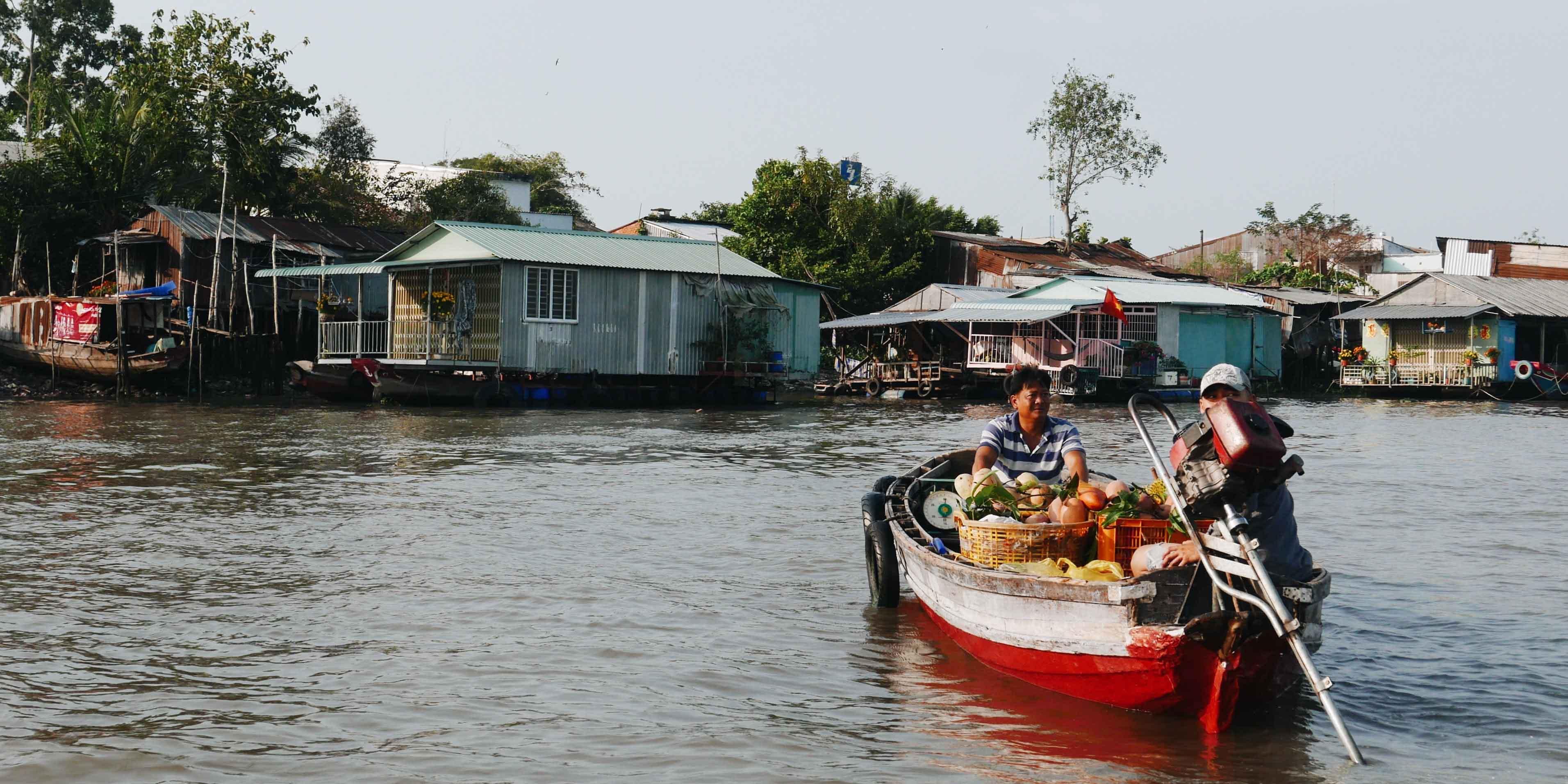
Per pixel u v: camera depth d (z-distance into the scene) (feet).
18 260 120.57
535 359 102.58
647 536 35.40
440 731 18.57
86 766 16.99
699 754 17.67
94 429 70.90
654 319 109.60
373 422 79.56
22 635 23.95
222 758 17.35
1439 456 62.28
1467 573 30.50
